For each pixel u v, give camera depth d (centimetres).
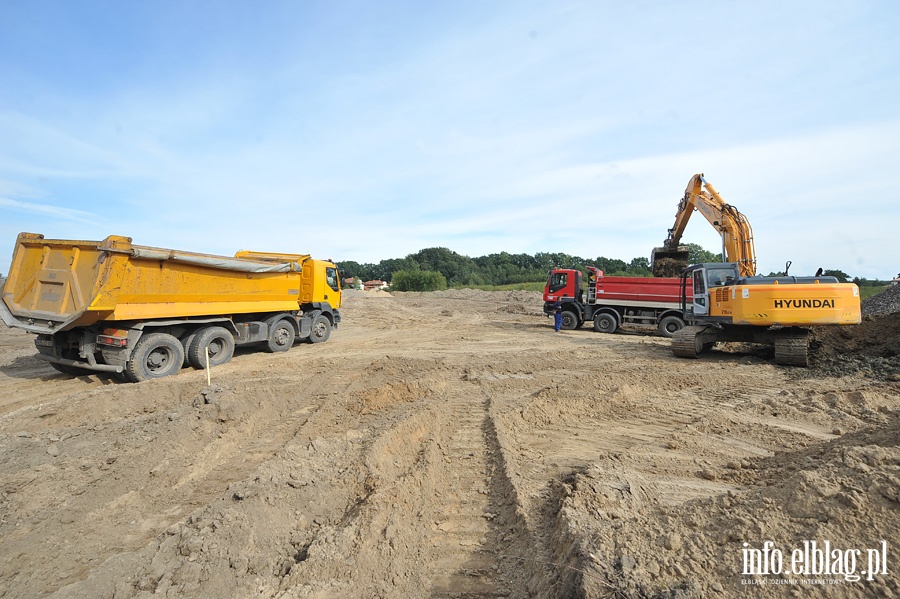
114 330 923
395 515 432
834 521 308
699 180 1600
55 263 962
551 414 755
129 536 428
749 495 369
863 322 1275
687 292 1817
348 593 345
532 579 352
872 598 258
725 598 268
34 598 346
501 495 501
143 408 801
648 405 808
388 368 1053
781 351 1116
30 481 501
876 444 459
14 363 1170
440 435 668
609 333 1931
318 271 1552
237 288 1188
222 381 906
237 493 457
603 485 466
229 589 347
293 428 705
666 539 324
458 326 2131
